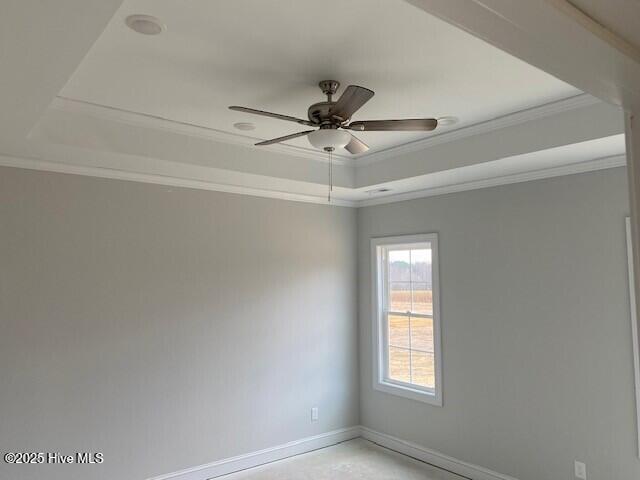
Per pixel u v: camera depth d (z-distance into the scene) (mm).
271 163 4195
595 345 3523
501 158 3535
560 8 916
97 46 2389
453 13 911
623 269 3396
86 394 3701
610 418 3422
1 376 3379
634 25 991
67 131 3178
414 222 4879
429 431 4629
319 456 4773
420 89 2980
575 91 3018
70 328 3660
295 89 2957
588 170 3605
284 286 4859
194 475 4168
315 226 5148
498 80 2848
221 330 4414
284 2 2020
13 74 2059
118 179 3945
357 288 5453
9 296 3436
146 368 3988
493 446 4113
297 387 4883
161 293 4102
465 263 4406
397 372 5109
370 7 2068
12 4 1520
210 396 4309
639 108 1149
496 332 4145
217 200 4473
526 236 3969
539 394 3830
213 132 3762
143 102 3164
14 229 3480
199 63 2594
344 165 4691
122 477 3818
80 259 3734
